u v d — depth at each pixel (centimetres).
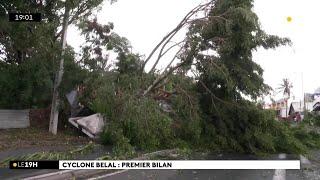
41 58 2880
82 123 3012
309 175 2003
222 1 2897
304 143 3862
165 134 2664
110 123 2556
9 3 2638
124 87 2655
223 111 2889
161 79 2894
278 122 2989
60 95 3044
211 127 2872
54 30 3023
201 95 2989
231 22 2773
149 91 2848
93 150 2358
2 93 2933
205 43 2933
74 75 3008
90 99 3033
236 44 2859
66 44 3083
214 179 1803
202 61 2916
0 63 2931
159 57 3016
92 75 2995
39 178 1573
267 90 3008
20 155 2016
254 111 2833
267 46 2938
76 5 2991
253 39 2888
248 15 2747
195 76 2977
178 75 2898
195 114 2780
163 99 2866
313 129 4516
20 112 3192
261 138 2783
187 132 2805
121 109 2542
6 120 3100
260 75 3011
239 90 2947
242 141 2850
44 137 2823
